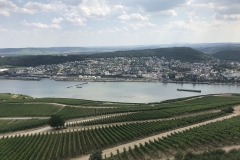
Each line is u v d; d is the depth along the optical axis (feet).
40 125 535.19
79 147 352.28
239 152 265.75
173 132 409.28
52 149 337.93
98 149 344.90
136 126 446.60
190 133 362.12
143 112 606.55
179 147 315.78
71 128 496.23
